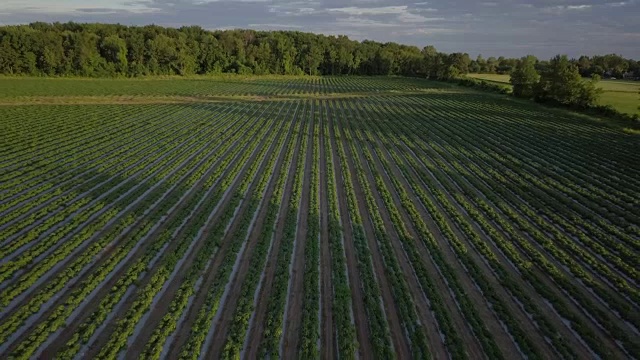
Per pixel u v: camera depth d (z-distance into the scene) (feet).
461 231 104.22
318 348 64.75
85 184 124.06
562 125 224.94
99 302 72.64
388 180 139.33
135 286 77.00
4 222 99.25
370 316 70.54
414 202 121.49
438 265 87.25
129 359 61.11
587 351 65.72
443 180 136.77
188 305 72.79
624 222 111.04
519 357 64.44
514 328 69.31
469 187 133.59
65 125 193.47
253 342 64.95
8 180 126.21
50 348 62.13
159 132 189.78
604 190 132.77
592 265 88.89
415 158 165.37
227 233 97.76
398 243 96.58
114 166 142.20
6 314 69.31
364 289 77.97
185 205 110.52
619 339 67.97
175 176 131.85
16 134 173.17
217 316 70.33
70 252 87.35
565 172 150.10
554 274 84.74
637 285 84.33
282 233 98.27
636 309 76.28
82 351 61.87
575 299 77.87
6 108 225.15
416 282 82.12
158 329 65.26
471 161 163.12
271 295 75.20
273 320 68.85
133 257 87.15
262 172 140.77
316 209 109.70
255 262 84.43
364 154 166.81
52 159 145.89
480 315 73.31
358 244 93.50
